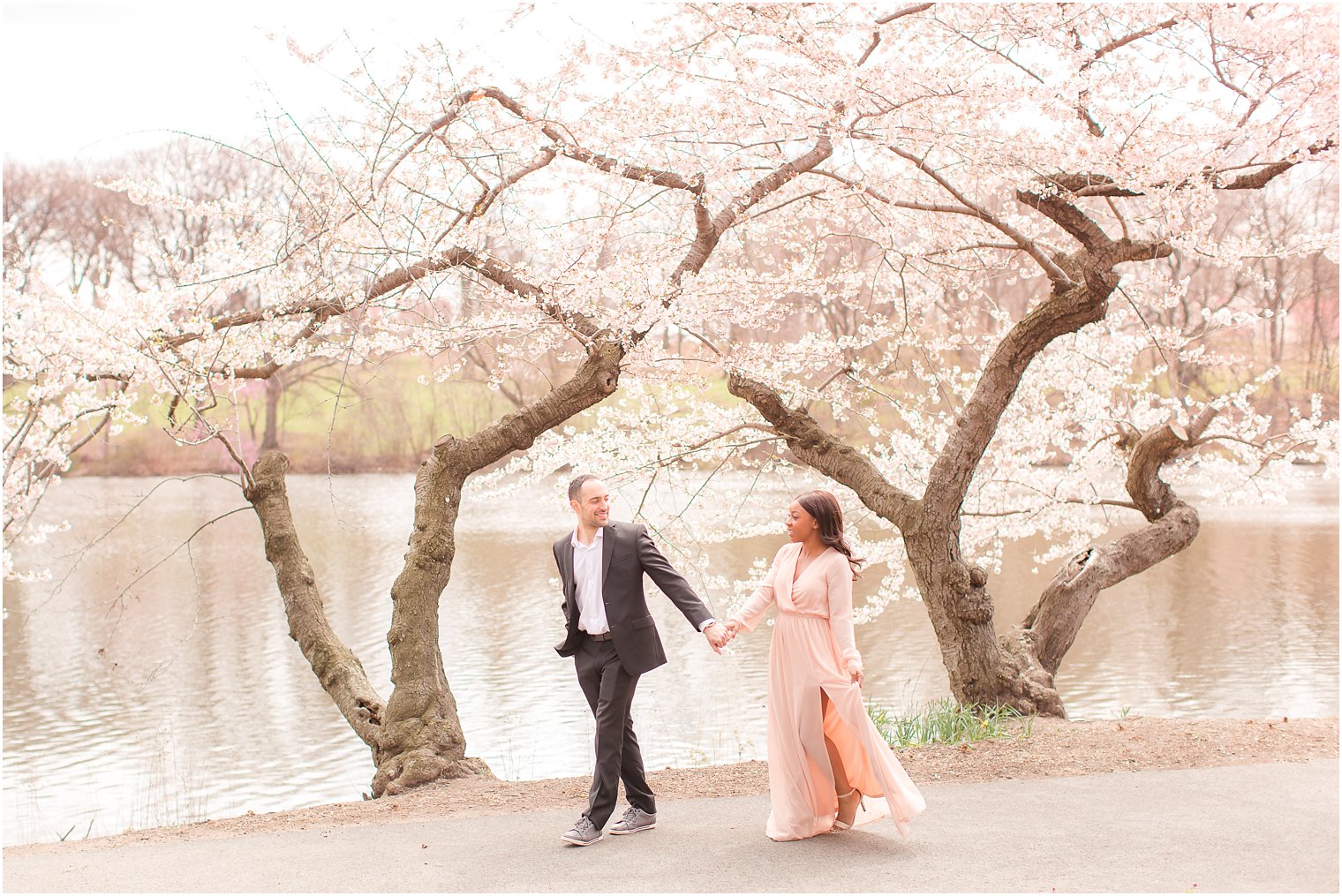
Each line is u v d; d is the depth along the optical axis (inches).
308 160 297.9
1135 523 982.4
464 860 191.6
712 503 440.8
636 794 209.3
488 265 321.1
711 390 436.1
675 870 181.6
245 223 357.1
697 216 321.4
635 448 413.4
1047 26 293.7
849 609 202.5
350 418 1684.3
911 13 308.2
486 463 311.0
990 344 448.1
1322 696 481.7
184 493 1601.9
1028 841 191.8
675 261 359.6
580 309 317.4
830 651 202.5
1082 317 323.6
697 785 249.4
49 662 593.6
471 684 526.3
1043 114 286.7
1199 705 469.4
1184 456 468.1
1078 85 274.7
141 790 388.8
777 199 362.6
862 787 202.4
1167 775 238.1
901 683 506.3
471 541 1072.2
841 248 419.5
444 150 309.3
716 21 287.9
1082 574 368.5
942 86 278.2
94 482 1717.5
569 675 540.4
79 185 1560.0
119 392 319.0
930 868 178.5
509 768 394.0
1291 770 239.9
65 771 413.1
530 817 222.8
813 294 405.1
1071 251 433.1
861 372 424.8
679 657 585.9
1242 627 633.6
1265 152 308.8
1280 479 460.8
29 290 311.4
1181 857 180.4
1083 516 472.4
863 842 195.5
